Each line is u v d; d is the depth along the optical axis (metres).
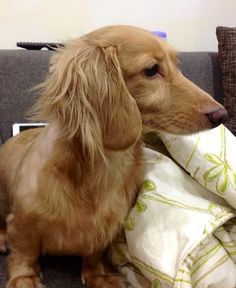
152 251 0.97
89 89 0.94
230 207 1.08
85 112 0.93
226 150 1.12
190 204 1.03
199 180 1.08
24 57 1.54
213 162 1.06
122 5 1.88
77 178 1.00
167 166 1.13
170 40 2.01
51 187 1.00
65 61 0.97
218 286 0.97
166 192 1.07
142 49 0.96
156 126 1.02
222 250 0.98
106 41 0.97
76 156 0.99
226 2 2.02
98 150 0.96
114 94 0.94
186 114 0.99
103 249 1.12
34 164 1.04
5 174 1.23
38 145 1.08
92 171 1.00
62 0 1.79
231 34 1.68
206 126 0.99
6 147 1.31
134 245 1.02
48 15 1.79
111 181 1.03
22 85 1.53
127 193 1.08
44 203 1.00
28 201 1.02
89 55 0.96
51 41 1.82
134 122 0.95
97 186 1.02
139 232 1.02
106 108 0.94
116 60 0.94
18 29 1.78
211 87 1.73
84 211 1.01
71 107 0.94
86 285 1.10
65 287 1.08
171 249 0.96
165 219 1.00
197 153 1.09
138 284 1.07
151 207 1.04
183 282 0.90
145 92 0.98
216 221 0.97
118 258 1.14
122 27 1.01
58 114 0.96
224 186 1.03
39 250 1.11
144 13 1.92
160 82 0.99
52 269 1.15
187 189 1.11
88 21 1.85
